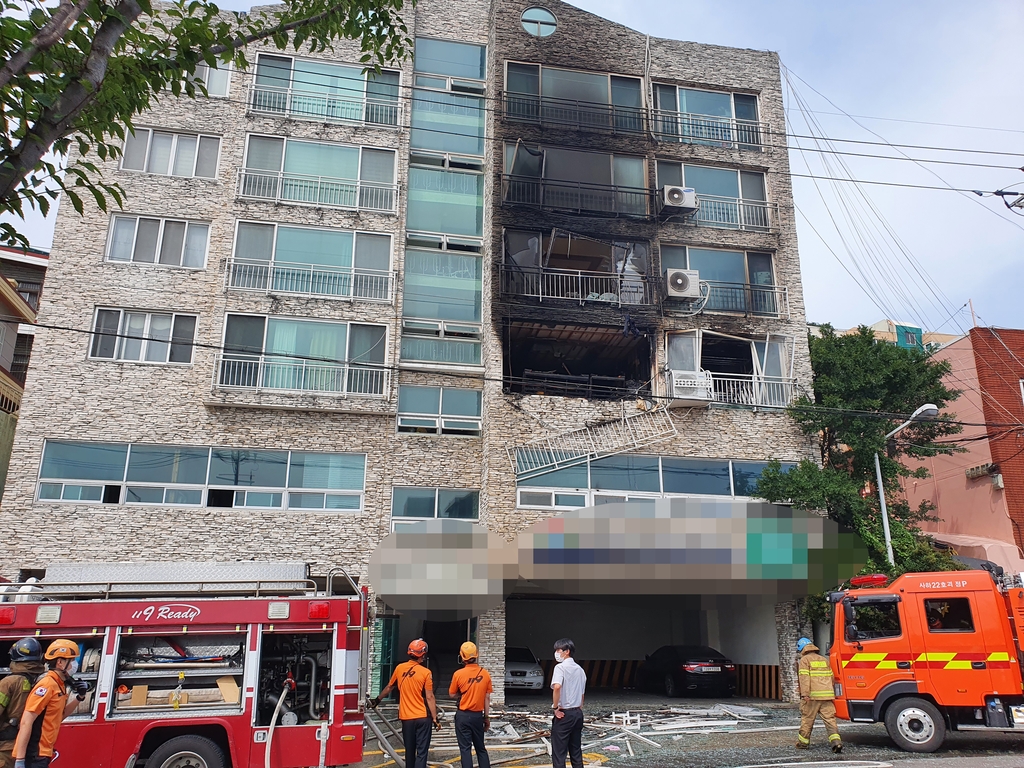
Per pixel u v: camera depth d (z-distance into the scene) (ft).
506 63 77.41
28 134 18.40
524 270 71.46
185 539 60.23
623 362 81.46
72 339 62.64
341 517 63.36
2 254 87.81
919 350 76.64
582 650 81.15
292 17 29.63
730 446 68.95
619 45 80.74
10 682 22.27
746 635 70.33
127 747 29.01
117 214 66.59
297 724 30.91
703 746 40.70
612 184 76.28
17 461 59.11
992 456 80.79
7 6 18.89
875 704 38.60
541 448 65.51
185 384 63.62
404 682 30.40
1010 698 36.91
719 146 80.07
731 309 75.25
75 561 57.88
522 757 38.50
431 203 75.15
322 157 72.64
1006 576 39.50
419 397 69.05
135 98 23.39
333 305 68.44
